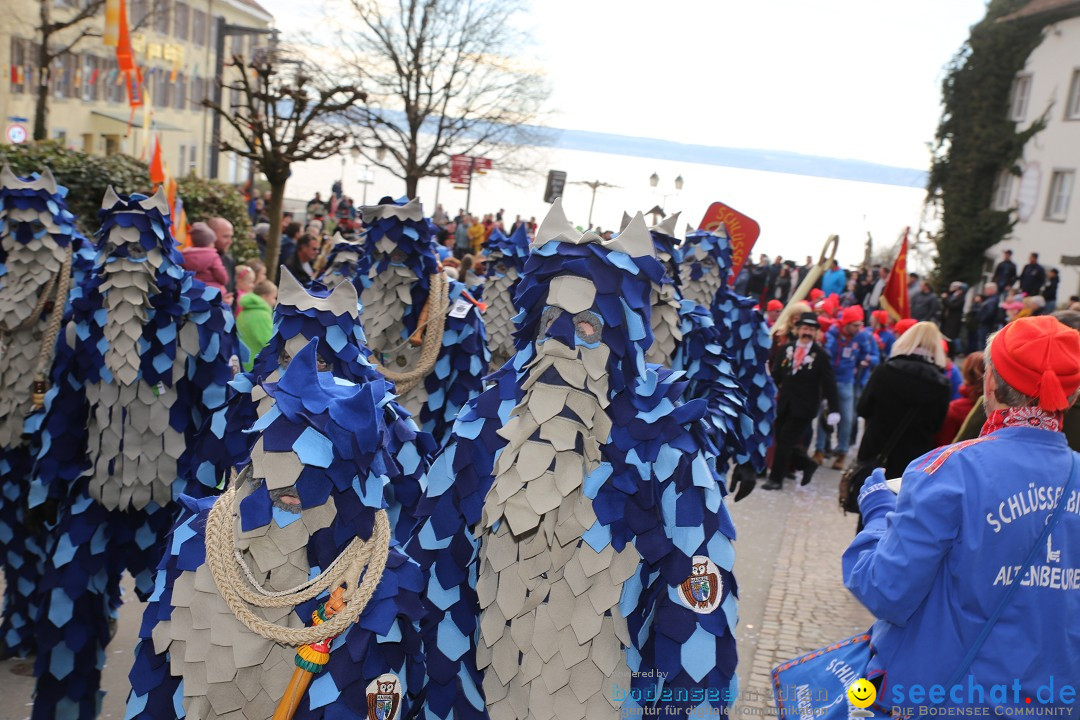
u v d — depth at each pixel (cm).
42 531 408
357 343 332
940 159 2827
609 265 229
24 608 440
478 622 246
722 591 230
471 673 244
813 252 5259
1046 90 2545
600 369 228
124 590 535
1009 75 2636
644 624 234
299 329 321
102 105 3006
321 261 790
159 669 214
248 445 340
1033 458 221
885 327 1219
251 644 206
